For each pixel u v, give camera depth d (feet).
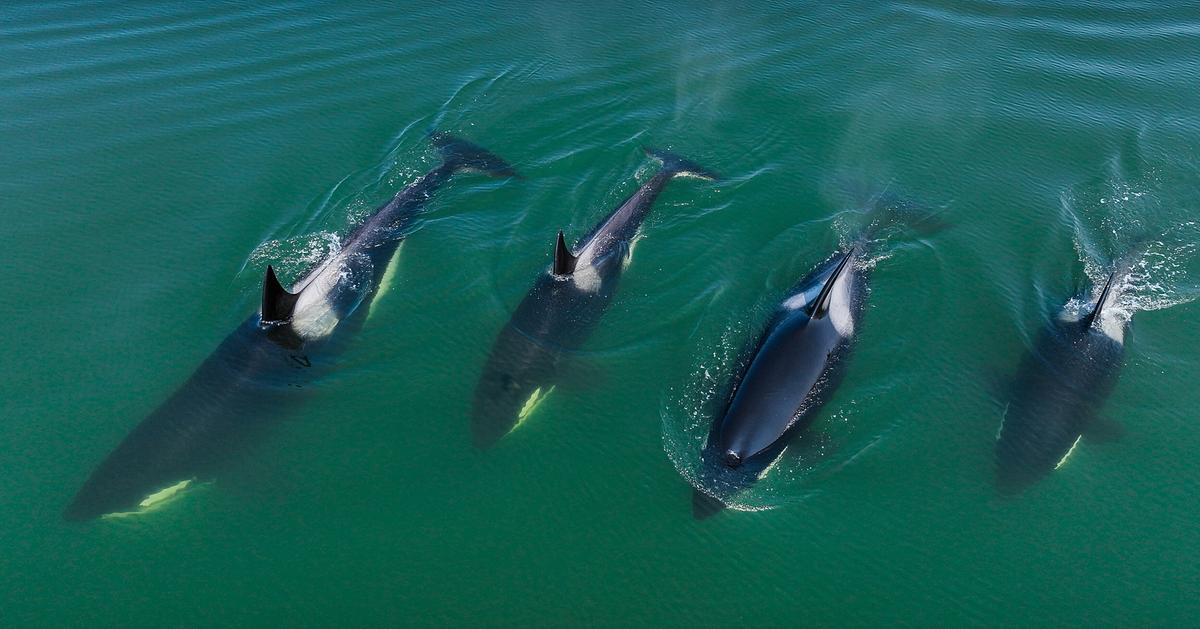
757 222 99.76
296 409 76.74
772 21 144.97
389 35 140.26
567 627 62.95
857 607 64.03
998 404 77.36
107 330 85.05
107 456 72.18
